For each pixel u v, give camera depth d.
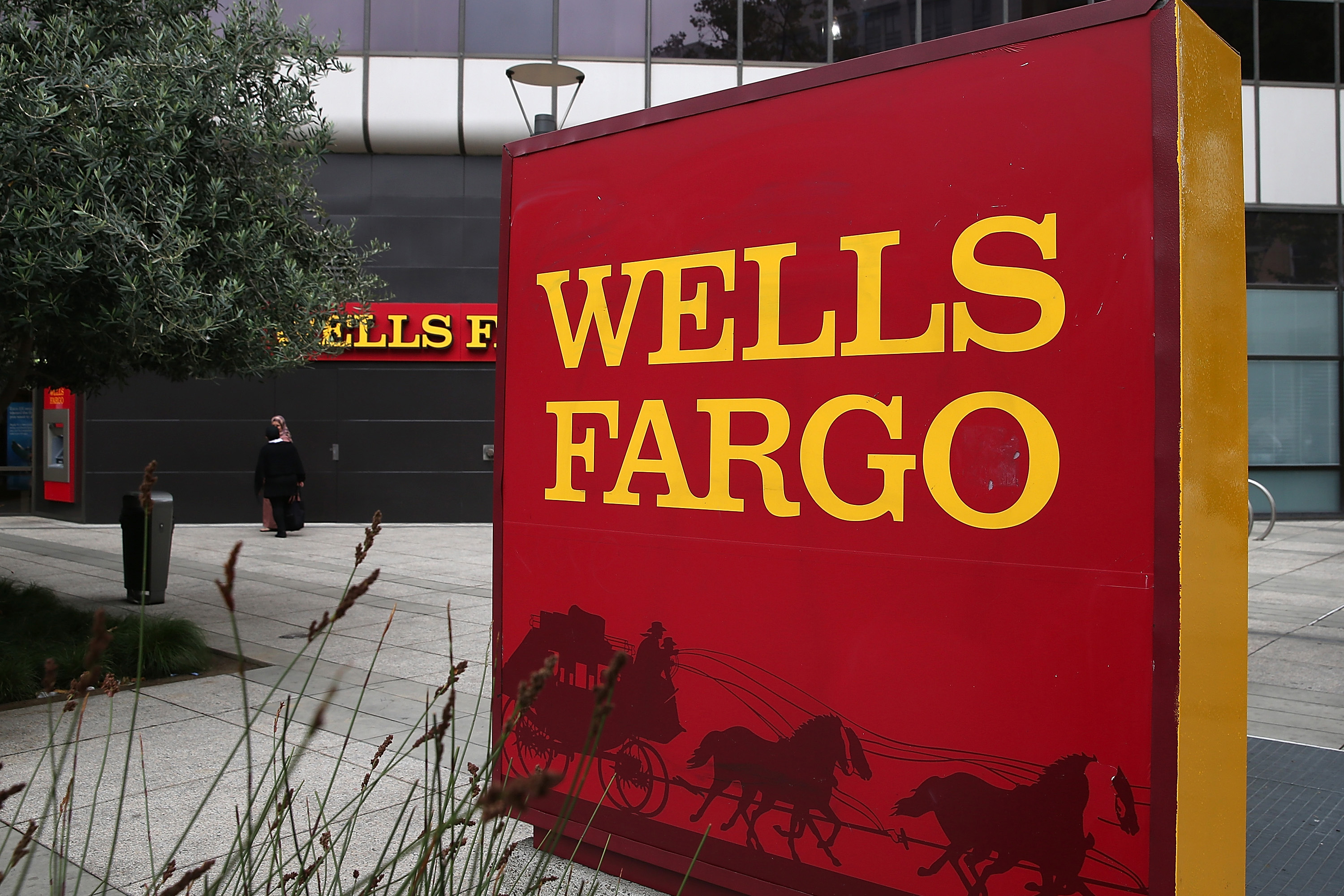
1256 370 18.62
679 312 3.31
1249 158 18.52
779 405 3.06
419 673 6.62
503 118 16.89
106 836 3.79
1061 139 2.52
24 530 15.80
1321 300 18.64
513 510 3.80
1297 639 7.90
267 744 5.01
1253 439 18.67
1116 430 2.42
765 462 3.09
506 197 3.87
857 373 2.88
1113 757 2.40
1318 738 5.32
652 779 3.34
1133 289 2.40
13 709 5.64
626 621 3.43
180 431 16.64
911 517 2.77
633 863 3.40
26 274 6.04
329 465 16.98
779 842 3.01
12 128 6.11
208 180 7.21
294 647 7.37
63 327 6.87
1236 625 2.60
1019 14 16.39
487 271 17.12
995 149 2.63
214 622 8.27
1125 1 2.42
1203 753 2.43
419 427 17.11
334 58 8.48
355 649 7.34
